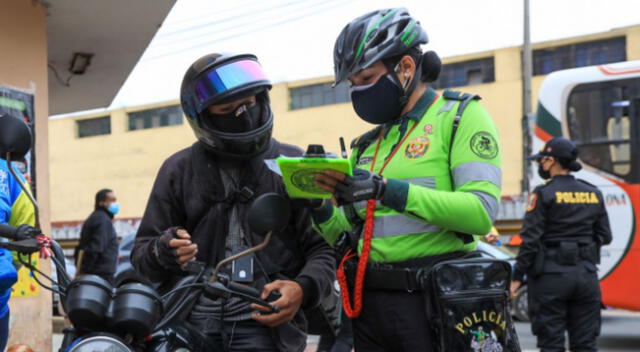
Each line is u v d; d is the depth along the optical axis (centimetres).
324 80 2842
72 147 3428
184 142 3150
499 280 211
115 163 3306
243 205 234
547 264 442
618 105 736
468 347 202
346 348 411
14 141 189
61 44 662
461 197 200
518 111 2455
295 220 238
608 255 699
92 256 765
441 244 216
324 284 227
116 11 576
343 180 187
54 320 833
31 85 505
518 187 2428
